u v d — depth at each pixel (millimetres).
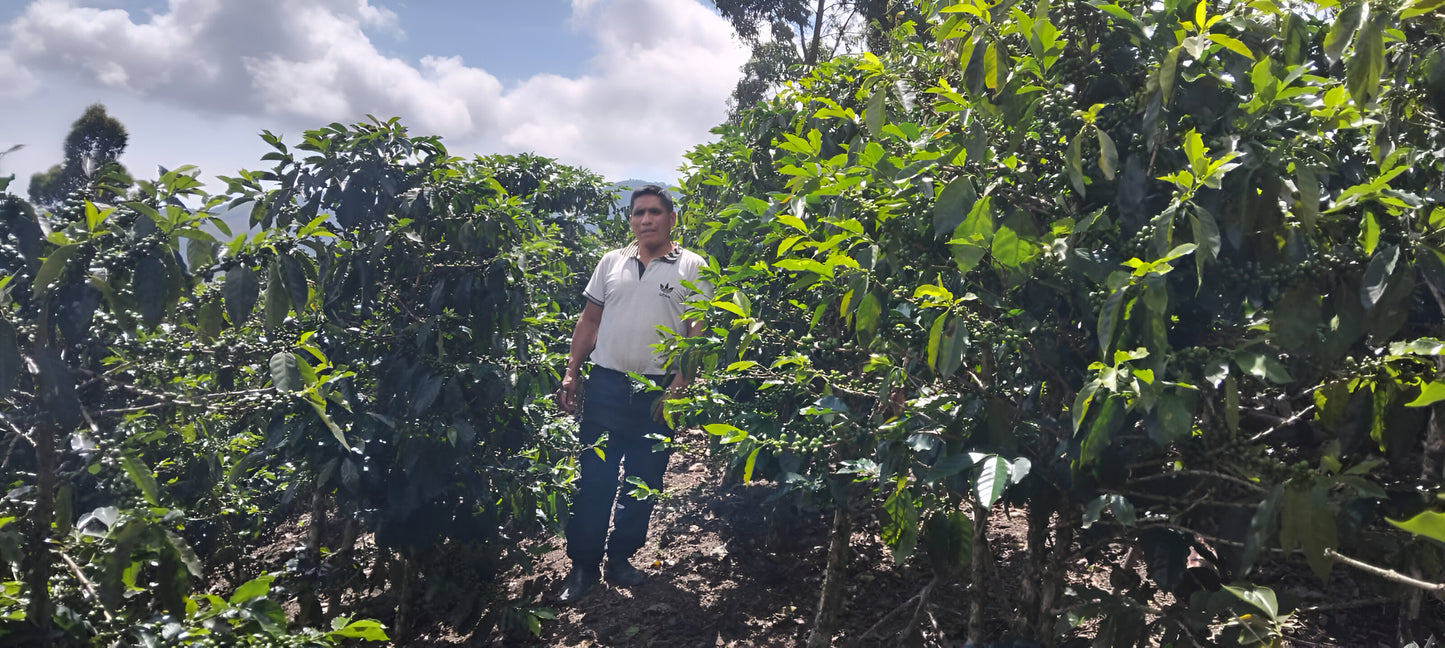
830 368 2785
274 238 1980
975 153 1784
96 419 1895
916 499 1954
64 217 1849
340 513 3779
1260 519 1508
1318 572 1450
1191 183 1535
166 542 1729
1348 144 2025
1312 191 1570
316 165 3326
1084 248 1712
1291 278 1621
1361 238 1619
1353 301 1616
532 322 3842
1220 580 2092
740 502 4617
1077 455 1739
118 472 1821
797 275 2854
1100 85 1864
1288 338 1607
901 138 2188
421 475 3215
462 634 3562
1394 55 1934
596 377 3938
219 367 2270
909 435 1900
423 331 3293
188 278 1823
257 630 1835
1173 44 1749
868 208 2018
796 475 2352
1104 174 1693
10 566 1689
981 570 2225
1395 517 1629
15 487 1821
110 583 1656
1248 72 1724
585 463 3932
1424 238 1564
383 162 3398
